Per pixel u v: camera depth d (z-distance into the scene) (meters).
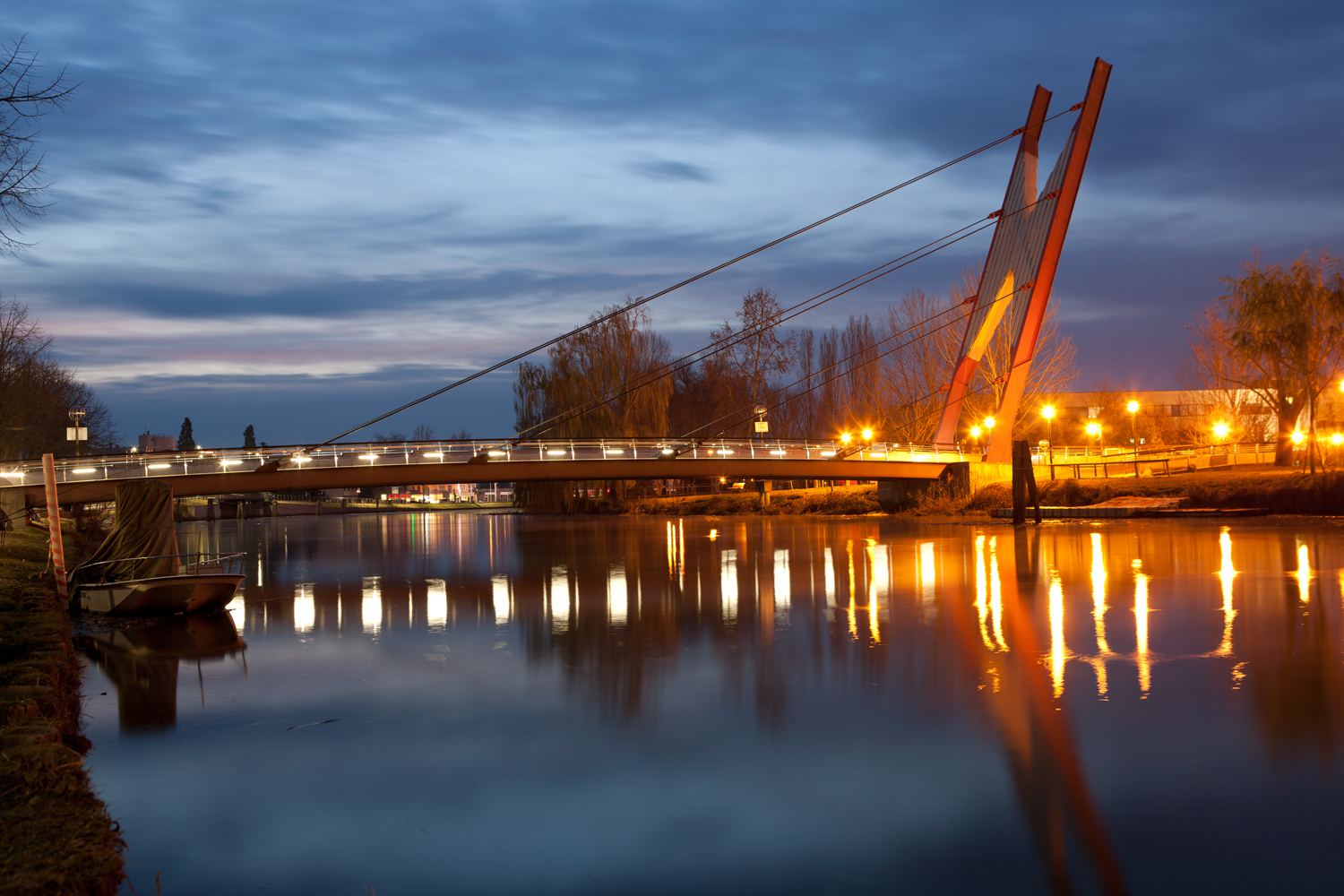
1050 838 8.48
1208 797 9.28
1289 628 17.33
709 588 26.98
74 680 14.51
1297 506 42.62
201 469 49.25
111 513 79.12
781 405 99.06
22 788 7.75
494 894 7.65
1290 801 9.11
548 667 16.38
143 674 16.52
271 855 8.43
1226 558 28.41
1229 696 12.79
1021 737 11.36
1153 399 110.38
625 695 14.12
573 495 95.19
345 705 13.87
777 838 8.64
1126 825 8.70
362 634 20.39
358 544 54.34
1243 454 61.97
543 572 33.53
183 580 23.08
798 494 83.88
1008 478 61.84
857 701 13.35
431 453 51.94
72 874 6.22
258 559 43.22
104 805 8.15
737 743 11.50
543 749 11.45
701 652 17.30
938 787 9.78
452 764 10.91
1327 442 55.12
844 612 21.52
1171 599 21.16
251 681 15.73
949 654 16.31
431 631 20.69
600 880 7.89
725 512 80.88
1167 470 59.56
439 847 8.56
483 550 45.06
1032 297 59.59
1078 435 92.62
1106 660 15.27
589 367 82.50
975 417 72.62
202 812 9.48
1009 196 62.28
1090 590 23.14
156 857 8.40
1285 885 7.52
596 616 22.27
